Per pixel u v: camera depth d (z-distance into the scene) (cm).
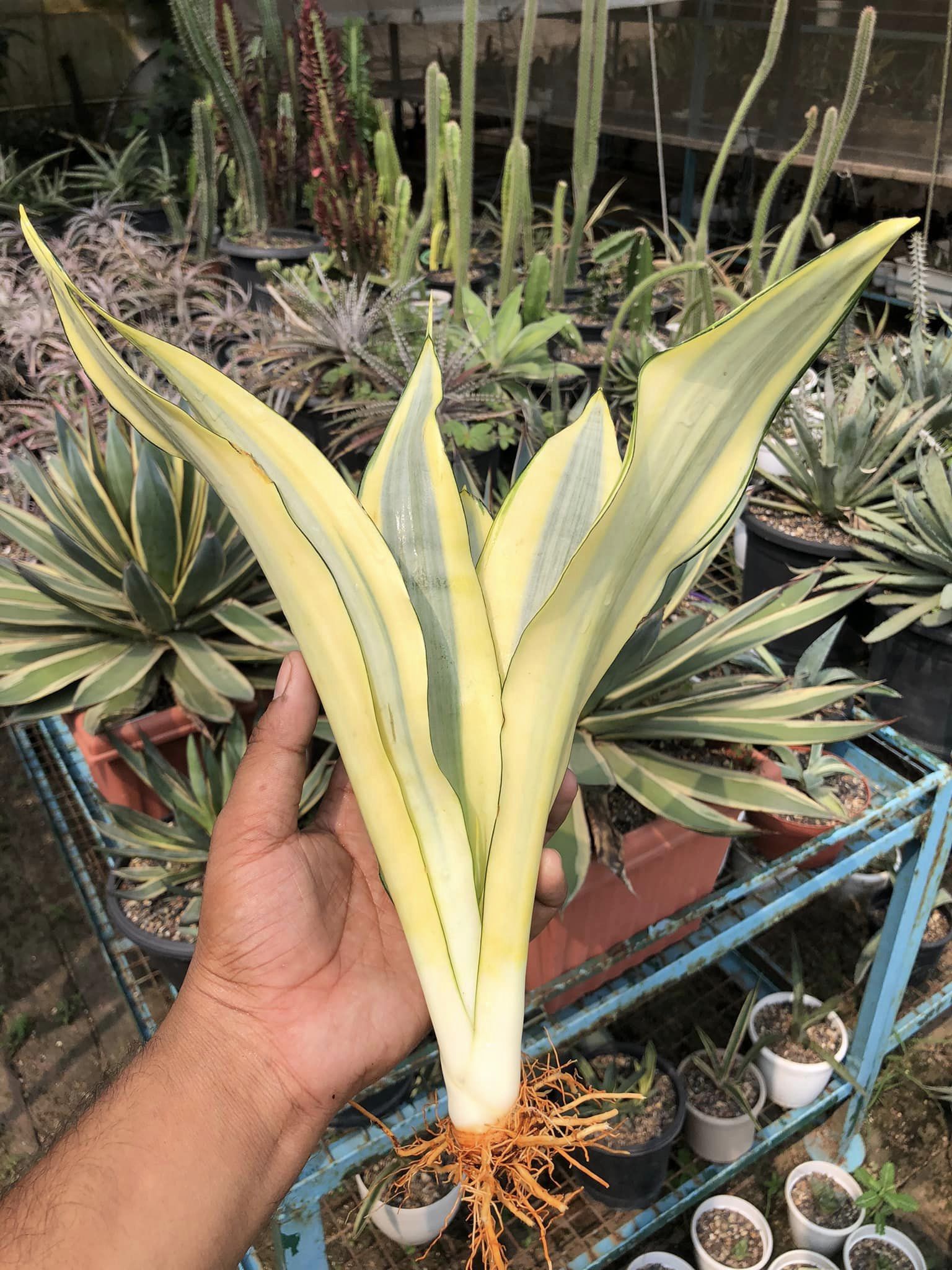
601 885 55
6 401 124
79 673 68
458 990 30
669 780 54
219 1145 33
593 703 54
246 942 38
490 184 255
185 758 73
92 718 64
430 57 260
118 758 68
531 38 134
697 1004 89
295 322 118
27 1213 29
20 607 72
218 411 31
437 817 31
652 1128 72
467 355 108
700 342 25
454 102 259
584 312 151
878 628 77
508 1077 29
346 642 30
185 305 151
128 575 65
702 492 29
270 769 40
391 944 41
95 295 145
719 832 51
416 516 34
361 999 39
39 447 116
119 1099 34
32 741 86
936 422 98
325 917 40
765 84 190
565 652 29
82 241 176
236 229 196
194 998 38
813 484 88
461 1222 73
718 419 27
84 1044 95
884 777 71
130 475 73
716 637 59
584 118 145
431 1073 64
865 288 25
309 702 41
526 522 35
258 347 121
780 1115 81
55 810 75
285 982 38
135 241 169
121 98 256
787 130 191
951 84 157
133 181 228
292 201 193
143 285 156
